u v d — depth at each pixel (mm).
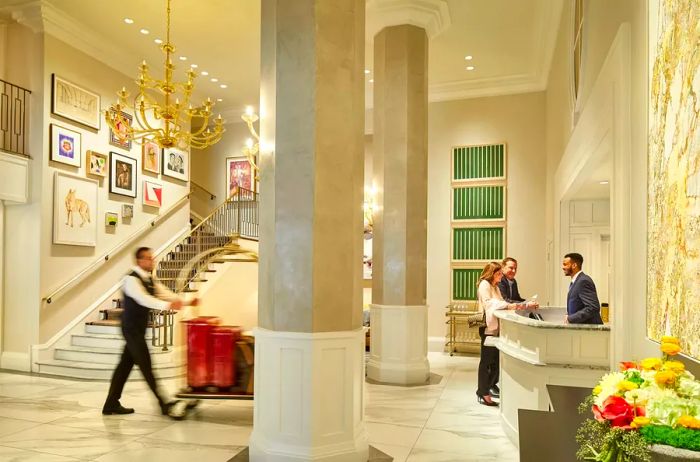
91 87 9414
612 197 3963
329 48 4379
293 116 4320
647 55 3146
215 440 4938
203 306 9891
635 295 3516
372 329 7980
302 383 4113
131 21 8680
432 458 4543
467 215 10984
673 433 1605
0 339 8461
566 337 4469
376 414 5902
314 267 4184
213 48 9727
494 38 8992
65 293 8797
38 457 4488
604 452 1758
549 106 9906
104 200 9703
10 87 8500
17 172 8172
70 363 8141
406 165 7797
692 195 2320
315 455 4039
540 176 10500
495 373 6688
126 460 4426
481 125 10953
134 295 5531
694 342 2285
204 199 13727
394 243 7781
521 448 2168
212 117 13664
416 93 7930
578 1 6285
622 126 3662
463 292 10906
